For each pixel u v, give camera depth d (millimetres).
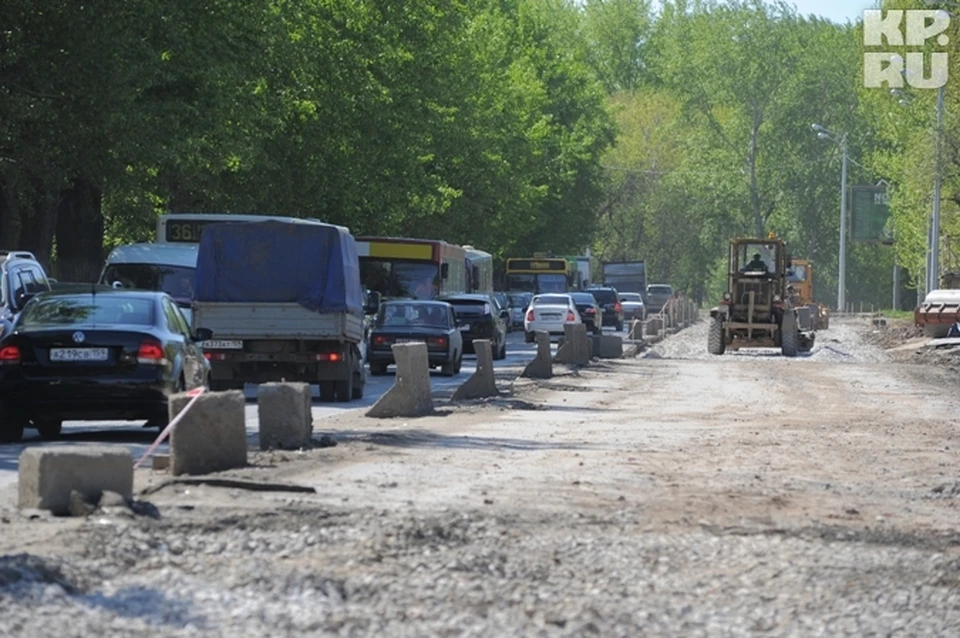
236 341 68562
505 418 56375
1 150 95688
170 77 95938
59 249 112375
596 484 34344
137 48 91688
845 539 27203
